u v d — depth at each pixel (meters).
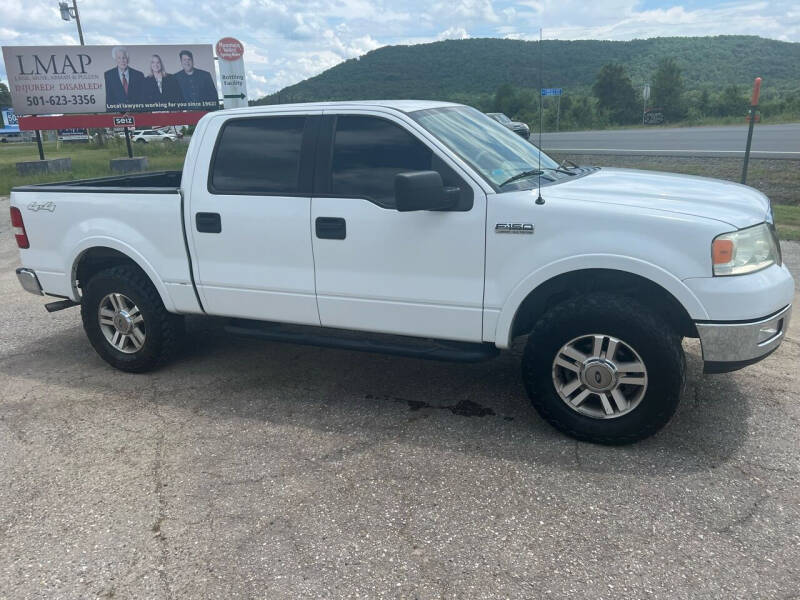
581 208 3.43
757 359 3.37
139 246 4.66
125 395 4.61
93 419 4.23
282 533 2.97
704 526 2.90
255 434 3.94
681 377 3.38
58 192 4.95
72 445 3.88
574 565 2.68
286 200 4.12
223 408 4.33
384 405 4.29
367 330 4.08
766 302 3.28
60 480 3.49
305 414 4.19
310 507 3.16
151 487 3.39
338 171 4.00
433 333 3.89
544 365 3.63
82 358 5.42
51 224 5.03
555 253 3.46
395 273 3.88
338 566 2.73
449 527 2.96
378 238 3.88
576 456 3.54
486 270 3.65
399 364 5.00
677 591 2.52
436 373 4.79
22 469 3.62
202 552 2.86
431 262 3.77
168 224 4.54
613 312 3.39
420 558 2.76
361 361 5.10
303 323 4.27
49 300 7.29
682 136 24.83
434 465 3.50
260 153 4.24
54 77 22.33
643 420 3.48
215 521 3.08
